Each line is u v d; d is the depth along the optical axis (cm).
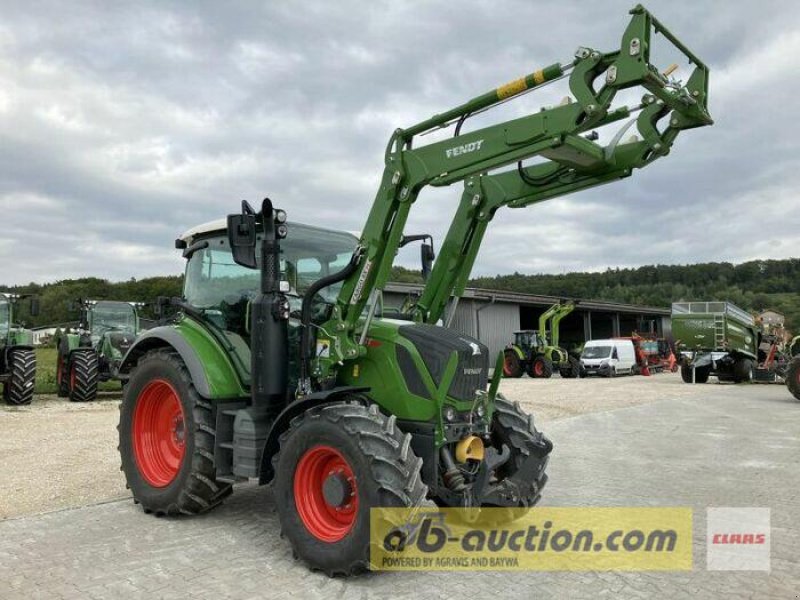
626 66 371
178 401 515
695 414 1284
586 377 2900
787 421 1170
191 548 445
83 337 1497
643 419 1202
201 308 554
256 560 422
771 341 2425
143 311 1686
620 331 5334
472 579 394
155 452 548
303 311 452
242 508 550
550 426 1105
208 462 494
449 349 428
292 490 414
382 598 362
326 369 446
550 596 369
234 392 496
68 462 749
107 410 1262
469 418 442
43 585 378
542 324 2923
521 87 408
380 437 383
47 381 1944
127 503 564
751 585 388
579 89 385
